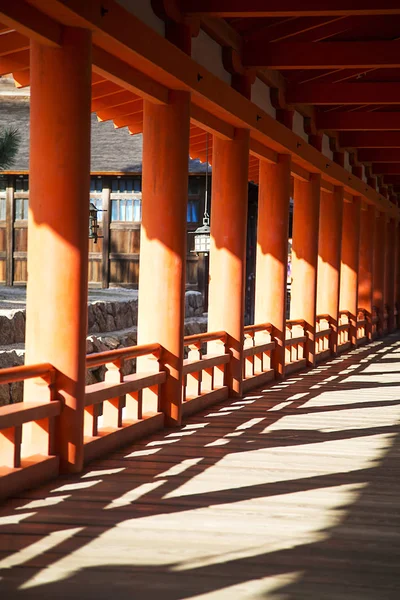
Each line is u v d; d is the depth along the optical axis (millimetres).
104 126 20406
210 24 8125
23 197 18016
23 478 5309
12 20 4887
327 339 15211
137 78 6809
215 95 8141
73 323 5691
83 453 5984
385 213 20562
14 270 18047
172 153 7582
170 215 7648
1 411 5191
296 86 11023
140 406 7293
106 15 5676
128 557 4098
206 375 9500
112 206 18016
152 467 6086
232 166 9531
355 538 4469
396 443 7176
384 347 17500
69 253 5629
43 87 5555
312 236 13188
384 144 14273
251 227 19344
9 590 3625
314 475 5941
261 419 8312
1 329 9492
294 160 11922
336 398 9859
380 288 20734
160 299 7727
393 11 7082
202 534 4504
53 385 5711
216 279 9727
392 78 11859
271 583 3770
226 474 5918
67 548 4211
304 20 9180
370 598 3602
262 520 4789
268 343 11359
